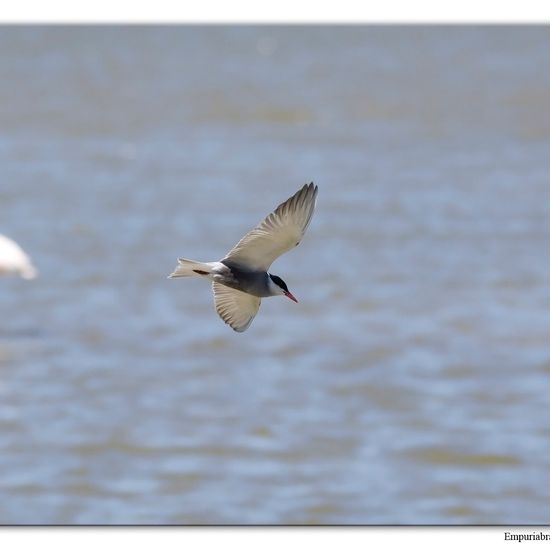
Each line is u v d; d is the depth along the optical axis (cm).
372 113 5547
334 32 11675
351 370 2091
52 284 2602
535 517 1589
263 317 2400
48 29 11525
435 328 2325
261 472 1705
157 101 5978
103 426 1845
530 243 2950
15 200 3416
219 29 12250
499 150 4422
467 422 1867
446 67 8069
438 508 1606
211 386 2019
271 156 4272
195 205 3394
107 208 3338
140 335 2275
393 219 3206
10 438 1808
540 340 2247
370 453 1758
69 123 5184
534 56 8912
